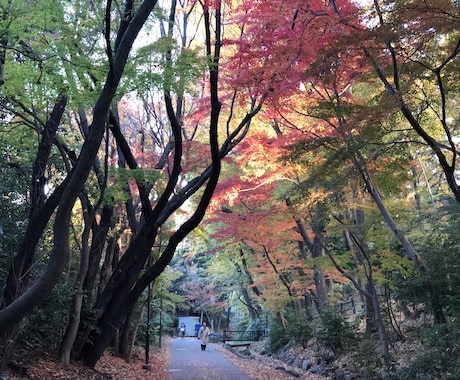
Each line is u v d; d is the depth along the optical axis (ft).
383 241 35.55
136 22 19.86
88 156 17.51
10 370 22.79
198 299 126.11
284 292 62.64
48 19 20.98
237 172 50.55
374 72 29.43
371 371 34.53
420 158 47.11
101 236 35.96
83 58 23.13
